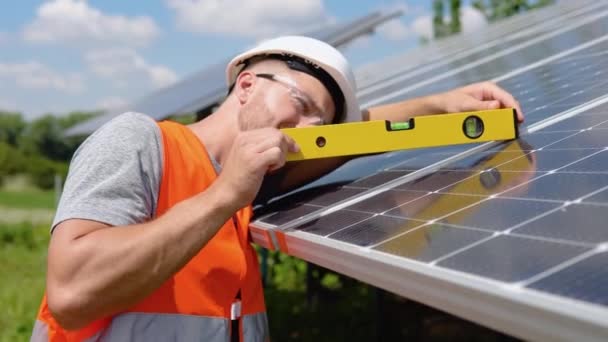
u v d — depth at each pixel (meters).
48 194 38.72
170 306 2.05
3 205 29.95
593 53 3.50
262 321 2.35
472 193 1.86
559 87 2.96
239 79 2.40
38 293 9.26
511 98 2.60
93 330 2.02
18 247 13.55
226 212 1.89
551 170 1.82
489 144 2.40
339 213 2.13
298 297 7.80
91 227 1.87
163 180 2.08
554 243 1.29
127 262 1.81
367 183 2.49
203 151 2.21
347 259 1.68
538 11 8.30
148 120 2.13
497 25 8.55
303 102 2.34
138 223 1.96
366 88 5.67
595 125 2.12
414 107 2.90
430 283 1.34
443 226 1.63
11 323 7.72
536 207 1.54
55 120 58.25
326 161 2.87
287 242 2.09
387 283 1.51
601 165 1.69
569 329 1.04
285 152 1.95
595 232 1.27
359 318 6.67
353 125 2.23
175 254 1.84
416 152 2.80
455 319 5.92
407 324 5.88
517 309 1.13
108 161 1.97
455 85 4.06
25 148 57.59
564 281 1.11
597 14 5.16
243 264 2.21
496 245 1.38
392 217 1.87
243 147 1.90
